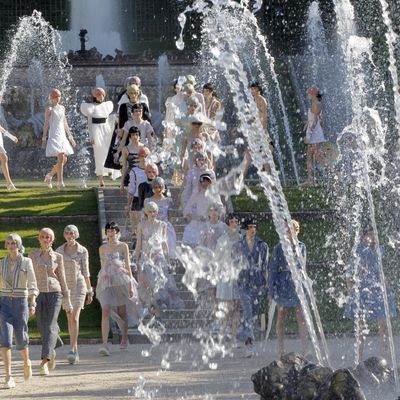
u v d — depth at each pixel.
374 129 47.62
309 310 30.11
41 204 46.62
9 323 27.11
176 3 95.94
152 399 24.38
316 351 28.69
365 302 29.61
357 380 19.48
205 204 36.06
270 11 87.81
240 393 24.77
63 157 50.03
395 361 28.25
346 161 48.62
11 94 76.31
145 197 39.41
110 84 80.44
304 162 68.56
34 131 74.50
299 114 76.00
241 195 46.62
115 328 35.91
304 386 19.23
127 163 41.47
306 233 43.53
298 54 86.62
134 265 39.06
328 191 47.62
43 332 28.84
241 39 81.31
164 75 80.00
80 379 27.58
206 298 35.47
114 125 47.12
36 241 43.16
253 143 31.02
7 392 25.84
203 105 41.41
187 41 93.75
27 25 84.19
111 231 32.50
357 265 29.83
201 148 37.69
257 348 32.56
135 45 96.06
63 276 29.28
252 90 45.91
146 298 34.62
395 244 42.78
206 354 31.42
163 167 43.69
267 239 42.88
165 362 30.25
